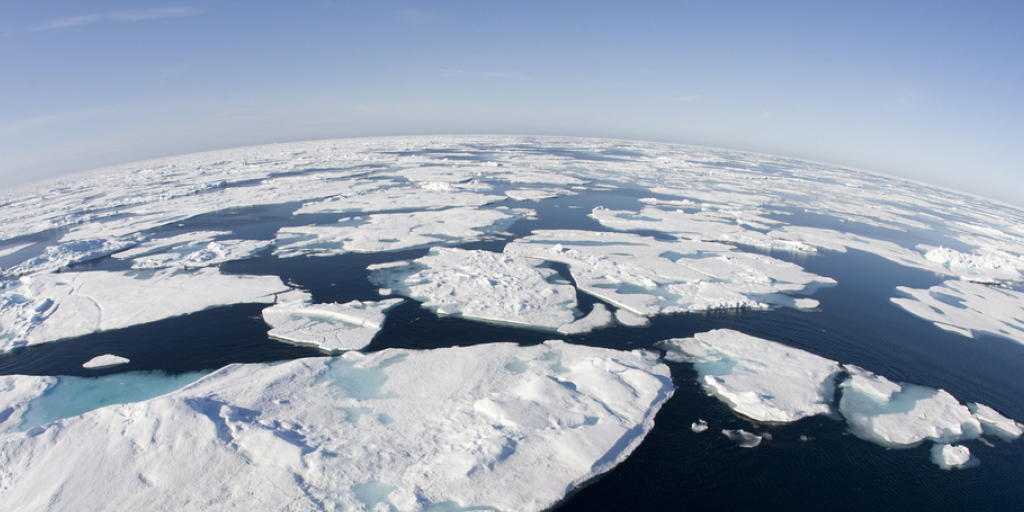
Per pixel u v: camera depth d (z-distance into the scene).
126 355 28.67
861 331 34.56
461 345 30.12
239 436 19.42
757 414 23.89
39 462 17.75
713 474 20.22
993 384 28.55
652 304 36.44
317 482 17.67
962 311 39.19
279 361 28.20
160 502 16.47
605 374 25.47
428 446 20.02
